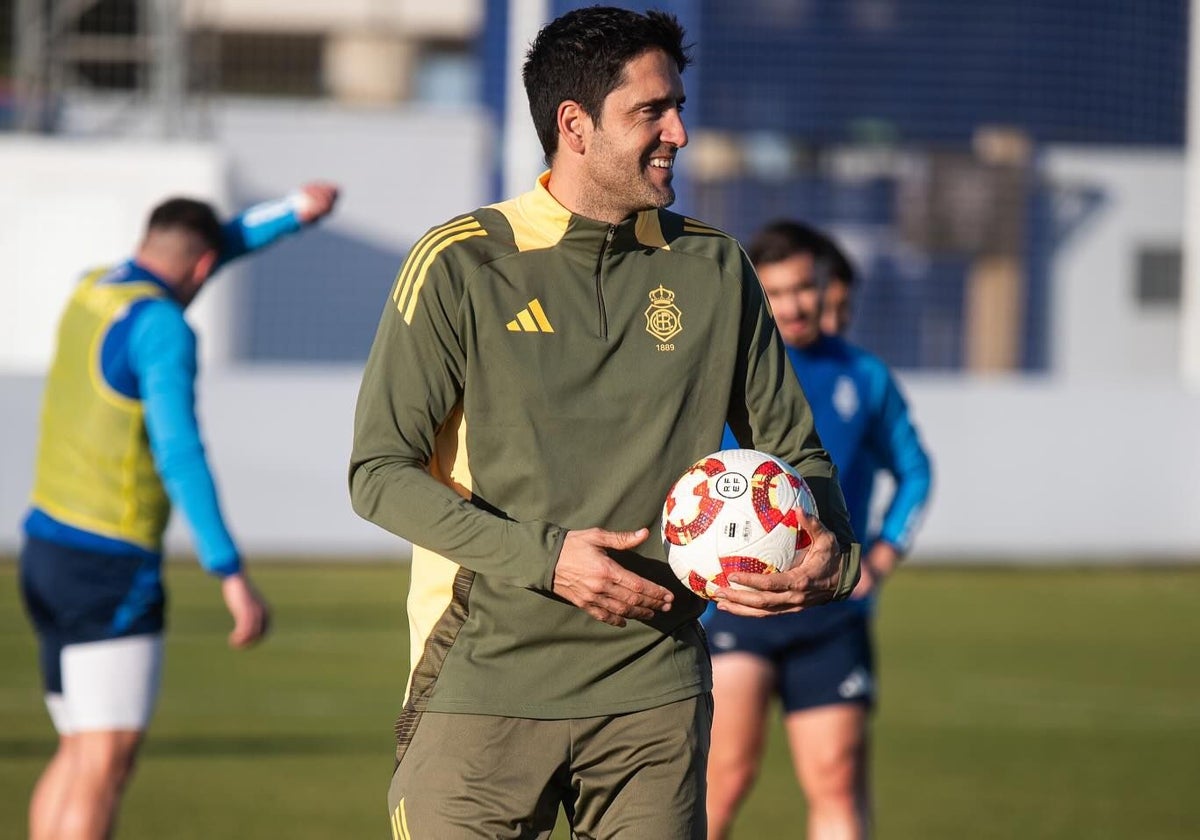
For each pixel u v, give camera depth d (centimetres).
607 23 1035
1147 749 2712
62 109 7356
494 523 1005
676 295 1068
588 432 1048
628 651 1059
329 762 2477
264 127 7569
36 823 1494
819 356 1739
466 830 1049
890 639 3925
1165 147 7769
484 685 1049
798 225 1714
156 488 1520
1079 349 7831
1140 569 5175
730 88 7212
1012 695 3216
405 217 7612
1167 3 7650
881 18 7331
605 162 1034
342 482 5000
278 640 3706
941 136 7412
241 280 7319
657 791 1062
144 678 1507
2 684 3153
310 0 11956
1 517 4816
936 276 7575
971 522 5191
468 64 12106
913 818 2198
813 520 1063
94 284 1559
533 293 1046
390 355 1048
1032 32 7400
